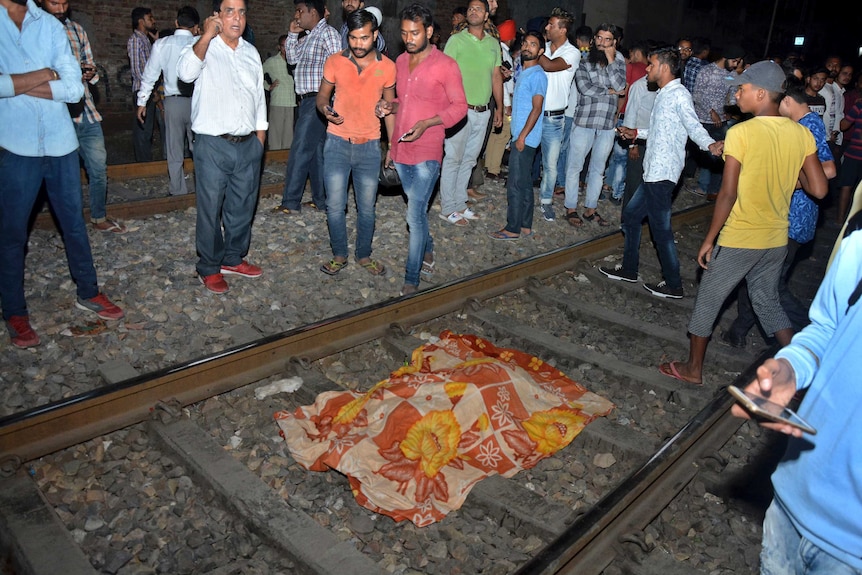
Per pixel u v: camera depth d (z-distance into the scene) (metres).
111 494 3.38
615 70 7.84
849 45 28.83
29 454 3.44
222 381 4.22
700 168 10.25
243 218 5.60
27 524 3.05
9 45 3.93
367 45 5.23
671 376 4.88
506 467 3.78
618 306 6.20
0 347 4.43
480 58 7.38
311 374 4.47
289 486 3.57
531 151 7.19
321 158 7.45
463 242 7.33
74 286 5.33
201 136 5.08
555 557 2.86
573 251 6.84
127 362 4.43
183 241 6.52
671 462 3.66
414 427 3.76
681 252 7.81
